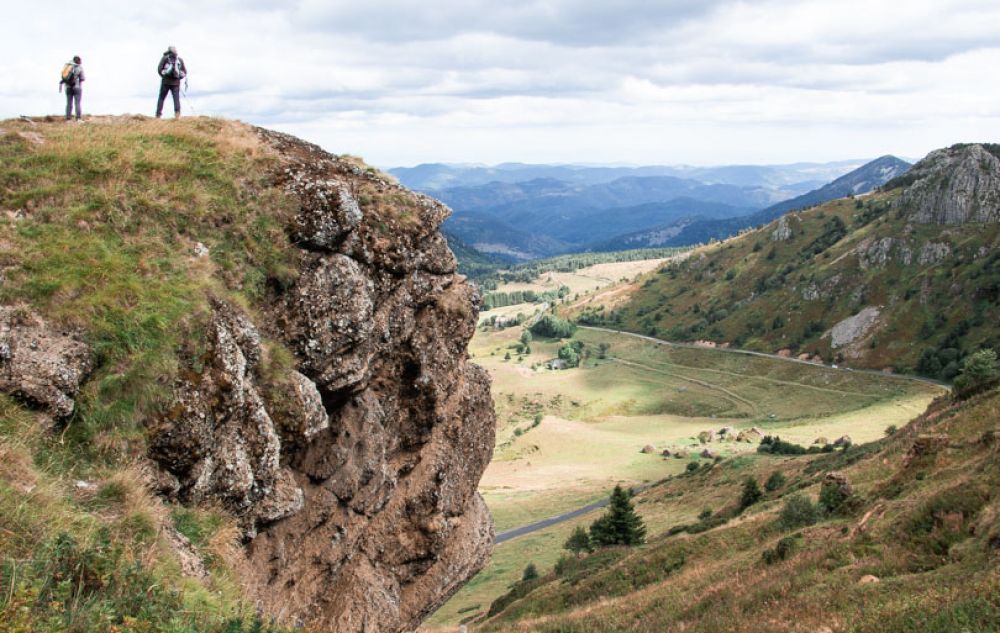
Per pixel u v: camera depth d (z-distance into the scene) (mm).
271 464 16734
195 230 18406
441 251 25906
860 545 27719
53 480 11828
